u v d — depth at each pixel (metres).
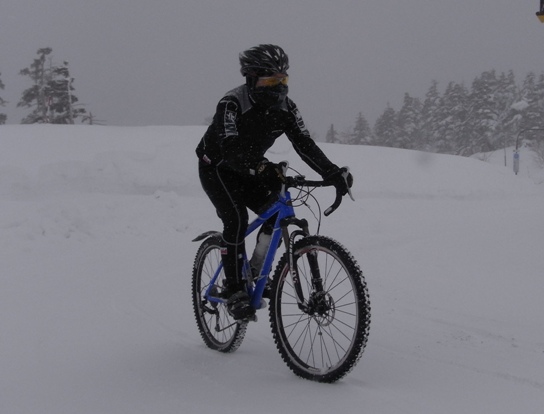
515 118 73.50
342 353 3.63
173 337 4.17
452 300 5.40
